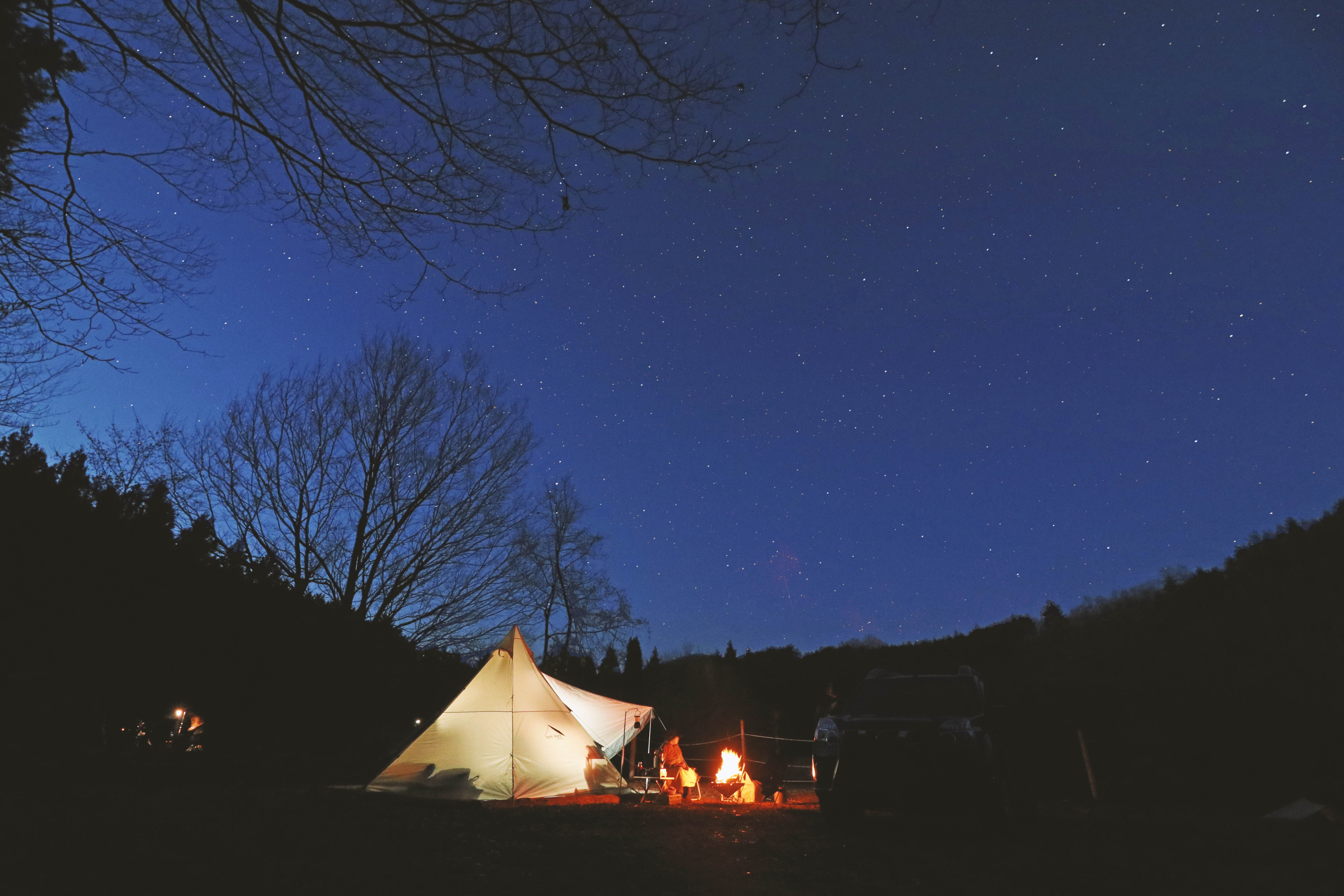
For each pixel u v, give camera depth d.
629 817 7.73
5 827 4.77
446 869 4.77
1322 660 15.66
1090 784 6.34
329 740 16.69
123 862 4.28
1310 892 4.70
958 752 6.61
